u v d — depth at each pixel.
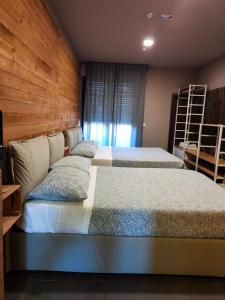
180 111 5.78
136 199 1.90
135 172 2.81
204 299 1.61
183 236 1.71
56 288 1.64
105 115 5.57
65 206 1.69
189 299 1.60
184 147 5.05
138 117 5.64
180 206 1.79
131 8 2.69
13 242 1.70
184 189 2.22
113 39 3.76
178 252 1.71
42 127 2.46
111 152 4.10
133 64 5.43
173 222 1.70
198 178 2.63
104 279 1.74
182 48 4.11
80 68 5.29
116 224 1.68
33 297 1.55
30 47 2.02
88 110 5.52
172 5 2.59
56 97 3.02
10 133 1.70
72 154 3.48
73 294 1.59
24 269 1.74
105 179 2.47
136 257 1.72
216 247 1.71
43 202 1.71
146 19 2.97
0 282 1.11
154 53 4.48
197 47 4.02
